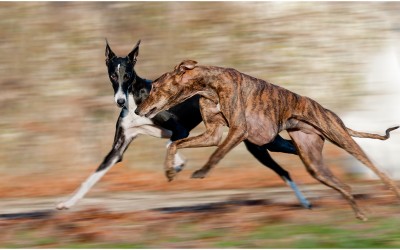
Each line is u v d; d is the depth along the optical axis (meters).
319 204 10.44
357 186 13.40
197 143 8.43
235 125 8.22
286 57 18.86
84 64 18.81
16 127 17.12
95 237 8.68
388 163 15.62
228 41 19.25
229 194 13.09
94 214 10.48
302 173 15.25
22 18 20.17
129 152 16.27
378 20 19.73
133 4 20.20
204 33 19.42
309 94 18.06
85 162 16.36
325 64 18.66
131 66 10.27
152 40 19.36
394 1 20.25
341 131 8.70
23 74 18.67
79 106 17.59
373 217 9.05
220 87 8.34
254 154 10.05
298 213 9.59
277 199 11.38
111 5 20.28
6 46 19.42
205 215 9.68
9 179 15.51
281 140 9.89
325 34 19.41
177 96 8.50
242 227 8.80
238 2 20.11
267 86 8.52
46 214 10.78
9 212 11.54
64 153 16.53
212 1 20.17
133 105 10.27
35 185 15.11
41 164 16.22
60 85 18.27
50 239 8.66
